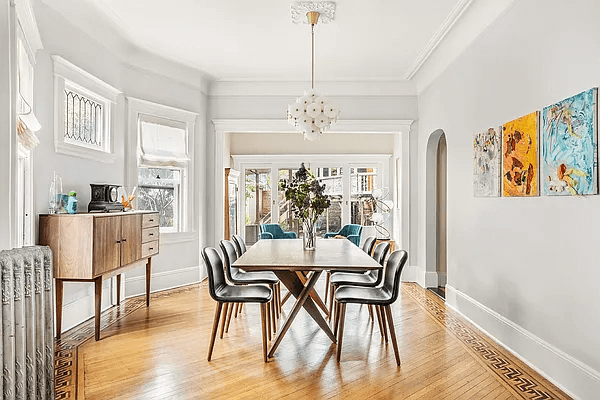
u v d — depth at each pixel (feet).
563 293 10.45
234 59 20.76
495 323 13.93
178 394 9.98
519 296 12.51
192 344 13.37
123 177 19.07
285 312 17.49
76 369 11.43
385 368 11.55
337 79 23.88
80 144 16.39
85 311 15.99
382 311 13.60
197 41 18.45
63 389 10.23
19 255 8.04
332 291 16.07
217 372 11.24
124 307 17.92
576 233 9.95
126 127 19.31
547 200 11.09
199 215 23.24
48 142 14.10
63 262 13.30
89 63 16.55
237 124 24.26
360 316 16.89
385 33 17.38
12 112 9.75
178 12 15.57
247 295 12.14
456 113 17.69
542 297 11.34
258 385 10.46
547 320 11.11
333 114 14.69
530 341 11.78
